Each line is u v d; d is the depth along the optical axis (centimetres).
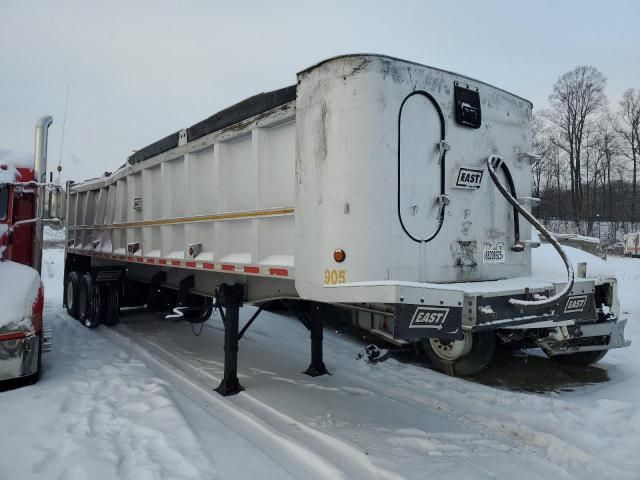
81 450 334
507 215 462
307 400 481
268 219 444
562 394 499
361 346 717
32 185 588
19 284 499
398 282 329
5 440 349
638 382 527
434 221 393
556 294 416
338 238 355
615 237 4994
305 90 384
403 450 365
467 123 418
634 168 5231
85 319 914
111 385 493
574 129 5072
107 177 887
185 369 603
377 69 357
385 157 359
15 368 468
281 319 945
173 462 319
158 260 648
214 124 514
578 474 332
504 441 389
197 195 566
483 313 363
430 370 582
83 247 1013
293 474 323
